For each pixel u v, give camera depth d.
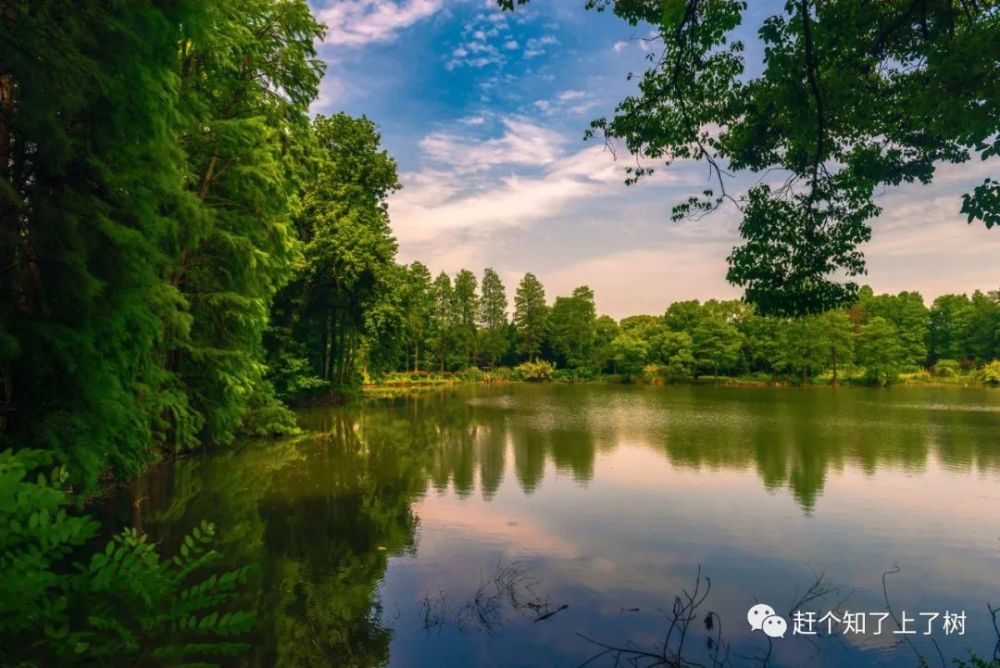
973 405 37.03
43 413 6.59
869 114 7.76
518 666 5.60
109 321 6.35
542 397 45.78
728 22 7.70
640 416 29.92
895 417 29.11
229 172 15.29
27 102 4.72
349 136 30.80
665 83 9.00
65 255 5.52
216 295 14.83
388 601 7.04
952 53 5.86
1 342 5.48
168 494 11.92
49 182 5.95
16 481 2.10
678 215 8.79
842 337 63.91
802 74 7.72
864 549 9.16
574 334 87.44
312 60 18.27
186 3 6.29
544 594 7.31
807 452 18.31
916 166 7.70
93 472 6.79
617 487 13.35
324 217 28.33
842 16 7.46
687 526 10.33
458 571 8.06
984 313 74.25
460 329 81.88
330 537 9.39
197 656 5.53
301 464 15.50
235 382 15.16
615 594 7.35
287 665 5.56
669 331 80.81
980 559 8.73
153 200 7.22
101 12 5.29
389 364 41.59
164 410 14.79
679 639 6.19
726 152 9.30
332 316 34.59
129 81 5.82
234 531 9.59
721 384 69.31
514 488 13.18
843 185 7.82
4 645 2.02
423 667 5.56
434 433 22.36
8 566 2.02
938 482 14.00
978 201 5.27
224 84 15.31
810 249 8.16
